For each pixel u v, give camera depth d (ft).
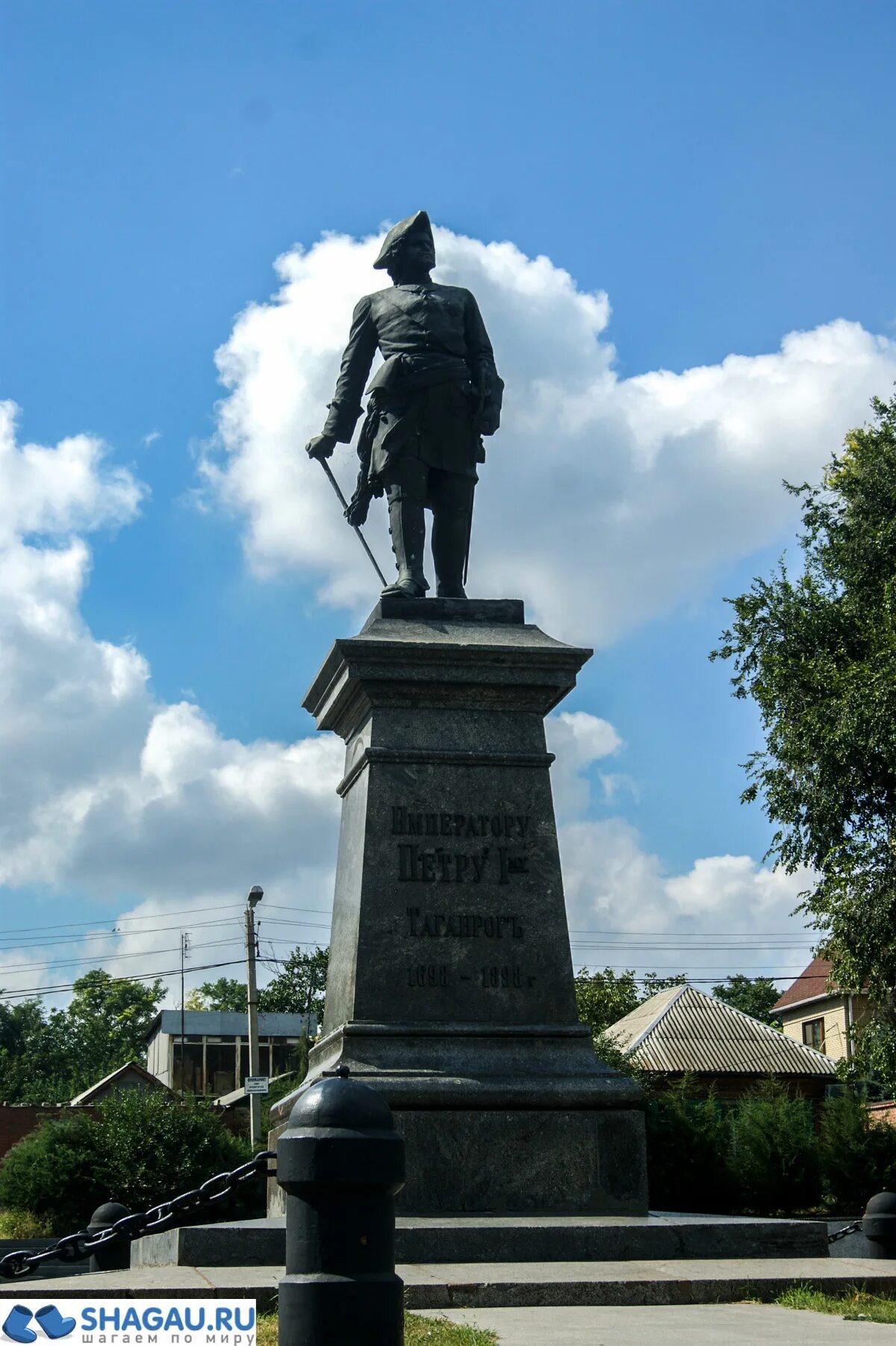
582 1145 28.07
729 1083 123.44
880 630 86.84
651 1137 82.07
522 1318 19.94
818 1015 175.52
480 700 31.65
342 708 33.12
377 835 30.37
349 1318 12.92
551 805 31.22
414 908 30.04
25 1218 81.76
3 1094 250.57
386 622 32.27
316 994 204.95
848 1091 92.22
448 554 34.83
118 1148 81.61
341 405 35.37
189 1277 21.86
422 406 34.53
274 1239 23.81
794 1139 83.56
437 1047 28.89
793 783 87.92
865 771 84.02
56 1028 273.95
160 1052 209.97
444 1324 19.19
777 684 88.48
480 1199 27.48
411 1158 27.43
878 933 82.17
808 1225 25.90
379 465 34.47
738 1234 25.54
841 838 86.17
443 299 35.12
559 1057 29.25
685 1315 20.15
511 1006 29.73
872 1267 23.59
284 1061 201.26
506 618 33.01
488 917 30.22
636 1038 128.57
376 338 35.68
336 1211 13.20
